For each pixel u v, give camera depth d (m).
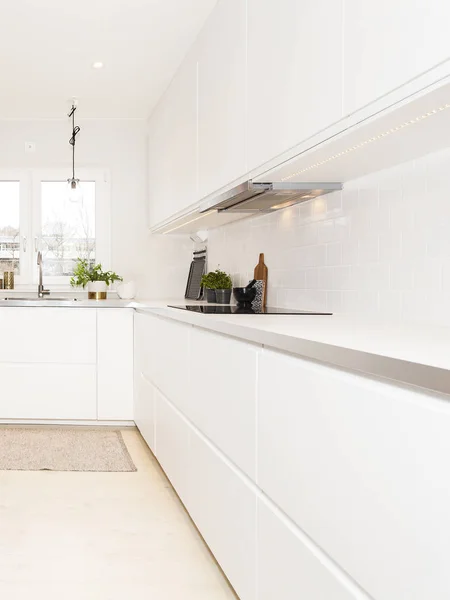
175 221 4.37
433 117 1.66
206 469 2.41
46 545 2.57
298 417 1.52
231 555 2.07
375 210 2.50
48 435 4.41
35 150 5.55
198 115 3.53
